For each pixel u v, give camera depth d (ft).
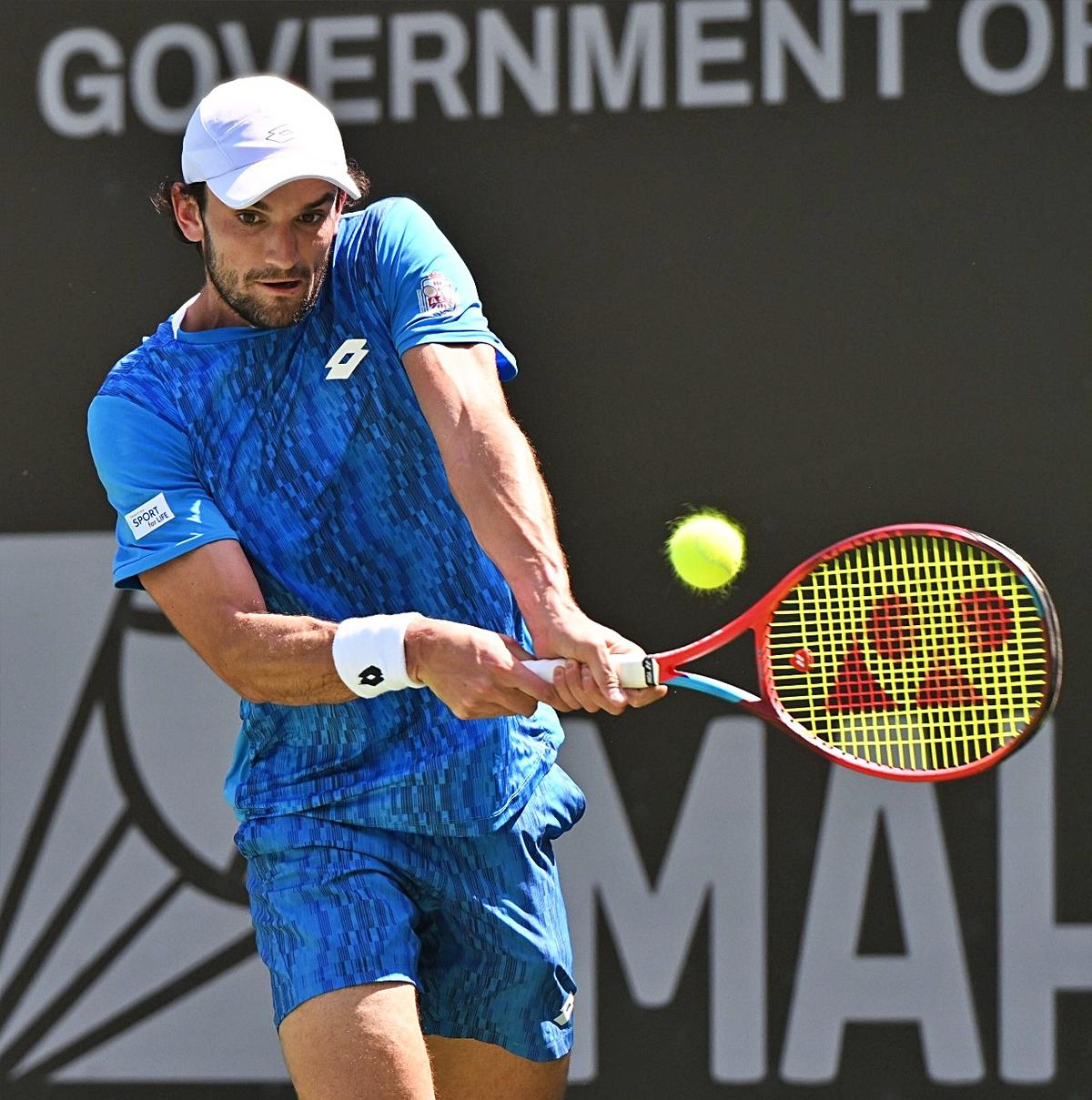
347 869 31.19
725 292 48.49
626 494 48.75
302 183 29.30
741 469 48.42
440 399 29.68
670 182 48.65
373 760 31.73
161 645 50.88
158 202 35.29
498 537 28.60
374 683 28.78
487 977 33.17
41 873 50.75
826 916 47.91
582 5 48.88
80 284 50.78
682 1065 48.29
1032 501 47.24
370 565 31.55
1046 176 47.19
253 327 31.22
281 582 31.53
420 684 28.94
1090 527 46.96
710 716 48.47
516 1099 34.06
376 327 31.24
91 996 50.47
